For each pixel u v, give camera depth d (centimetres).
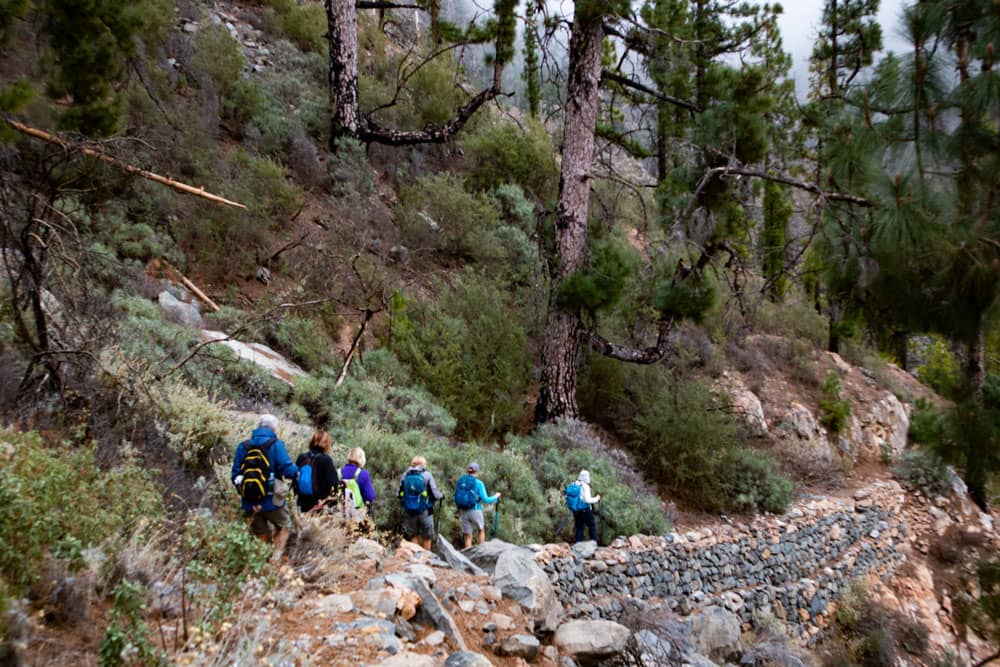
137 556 381
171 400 661
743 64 1094
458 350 1215
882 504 1535
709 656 830
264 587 385
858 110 569
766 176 945
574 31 1278
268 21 1883
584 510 928
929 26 502
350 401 951
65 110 778
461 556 652
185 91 1374
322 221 1360
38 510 346
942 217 512
